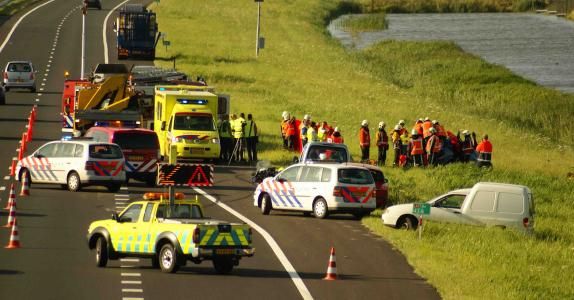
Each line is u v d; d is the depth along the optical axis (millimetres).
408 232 97500
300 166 108125
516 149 184750
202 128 143750
